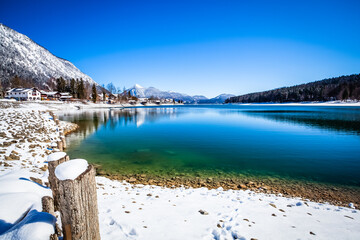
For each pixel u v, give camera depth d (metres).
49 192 4.54
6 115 20.48
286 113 56.91
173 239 3.78
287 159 13.96
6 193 3.55
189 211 5.24
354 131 25.38
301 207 6.00
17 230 2.12
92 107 98.62
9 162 8.32
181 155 15.04
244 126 30.78
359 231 4.53
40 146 12.51
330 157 14.45
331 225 4.79
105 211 4.87
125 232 3.89
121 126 31.47
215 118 44.50
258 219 4.91
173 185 9.03
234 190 8.20
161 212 5.06
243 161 13.48
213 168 11.98
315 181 9.86
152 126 31.56
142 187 8.27
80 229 2.05
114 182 8.67
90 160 13.59
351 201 7.62
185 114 58.34
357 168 11.98
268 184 9.41
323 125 31.03
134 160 13.67
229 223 4.57
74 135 23.33
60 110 64.62
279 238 4.07
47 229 2.15
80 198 2.02
